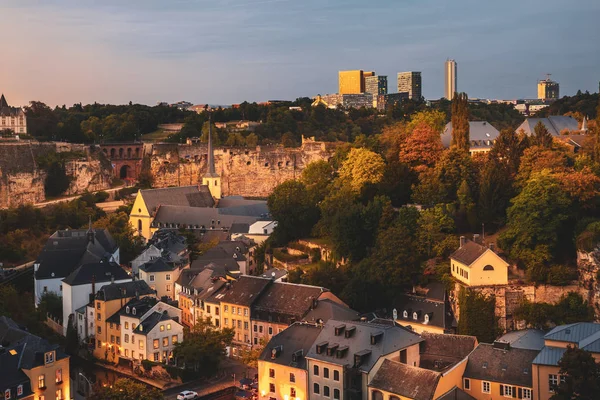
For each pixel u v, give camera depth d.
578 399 117.31
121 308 192.38
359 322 149.38
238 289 193.62
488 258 171.62
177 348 175.62
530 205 178.88
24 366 141.50
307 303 179.00
